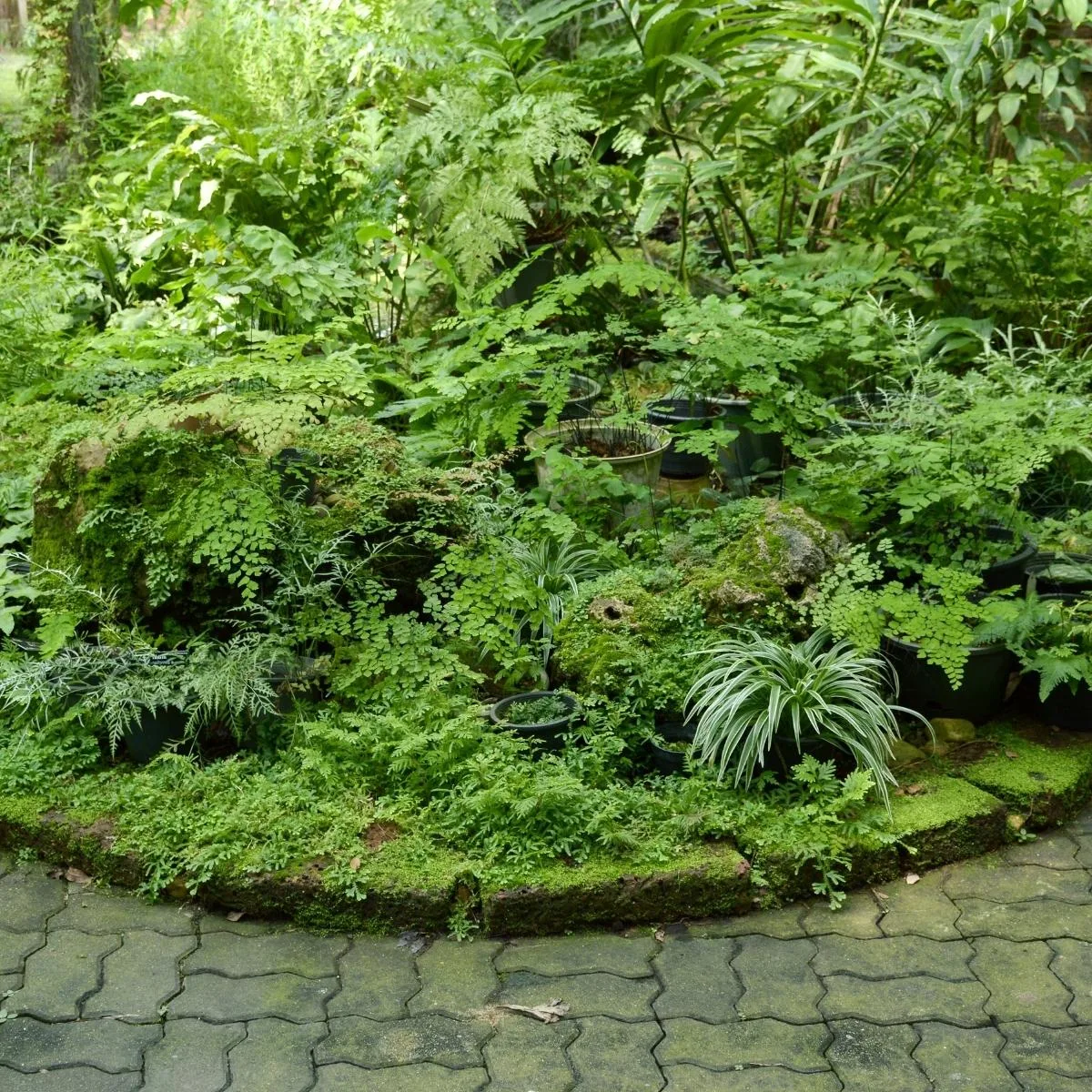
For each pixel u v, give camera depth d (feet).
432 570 14.80
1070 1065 9.66
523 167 19.85
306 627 13.48
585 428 17.42
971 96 23.34
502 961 10.90
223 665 12.89
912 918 11.47
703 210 25.57
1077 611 14.30
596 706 13.23
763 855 11.62
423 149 21.22
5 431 17.39
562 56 28.71
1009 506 15.24
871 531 15.49
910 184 22.79
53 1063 9.70
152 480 14.07
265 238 20.03
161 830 11.93
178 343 18.40
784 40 23.88
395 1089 9.44
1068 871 12.19
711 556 14.79
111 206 24.71
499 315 18.16
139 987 10.56
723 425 17.92
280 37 26.71
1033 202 20.80
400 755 12.34
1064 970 10.73
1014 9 20.65
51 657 13.43
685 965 10.84
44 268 22.30
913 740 13.79
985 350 18.76
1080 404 15.70
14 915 11.53
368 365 19.56
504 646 13.58
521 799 11.58
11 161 28.89
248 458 14.16
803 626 13.70
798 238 23.27
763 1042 9.92
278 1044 9.91
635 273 17.35
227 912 11.58
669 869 11.38
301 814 12.00
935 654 12.84
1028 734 14.01
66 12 28.30
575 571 15.44
